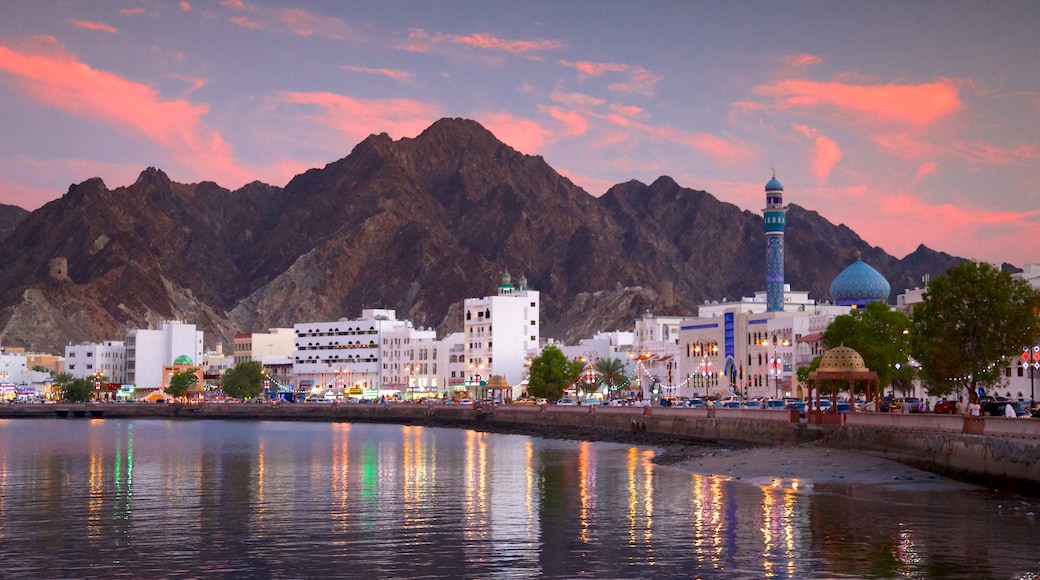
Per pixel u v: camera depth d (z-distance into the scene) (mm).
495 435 198375
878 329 151375
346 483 97688
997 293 118250
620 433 171875
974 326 119125
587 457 129750
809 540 62125
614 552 59625
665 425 158625
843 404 148875
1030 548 59000
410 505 80562
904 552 58312
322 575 54812
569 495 85750
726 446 137250
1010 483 80125
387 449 149875
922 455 94500
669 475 101688
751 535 64188
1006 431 81875
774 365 175125
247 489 92938
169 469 114750
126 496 88125
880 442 102812
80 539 65375
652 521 70375
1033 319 118188
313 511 77438
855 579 52406
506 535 65625
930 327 121562
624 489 89438
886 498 78812
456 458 129625
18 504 82688
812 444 115438
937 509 72875
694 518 71375
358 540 64250
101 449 153250
